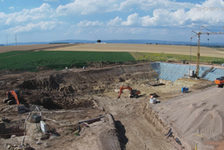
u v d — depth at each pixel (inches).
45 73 1872.5
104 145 821.2
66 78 1849.2
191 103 1098.1
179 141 871.7
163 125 1015.6
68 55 3225.9
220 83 1381.6
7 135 900.0
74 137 901.2
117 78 2130.9
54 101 1455.5
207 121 903.1
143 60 2815.0
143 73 2340.1
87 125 1022.4
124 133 1002.7
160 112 1136.8
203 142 811.4
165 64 2512.3
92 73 2048.5
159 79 2290.8
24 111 1137.4
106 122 1061.1
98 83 1932.8
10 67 2098.9
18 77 1702.8
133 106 1401.3
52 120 1068.5
